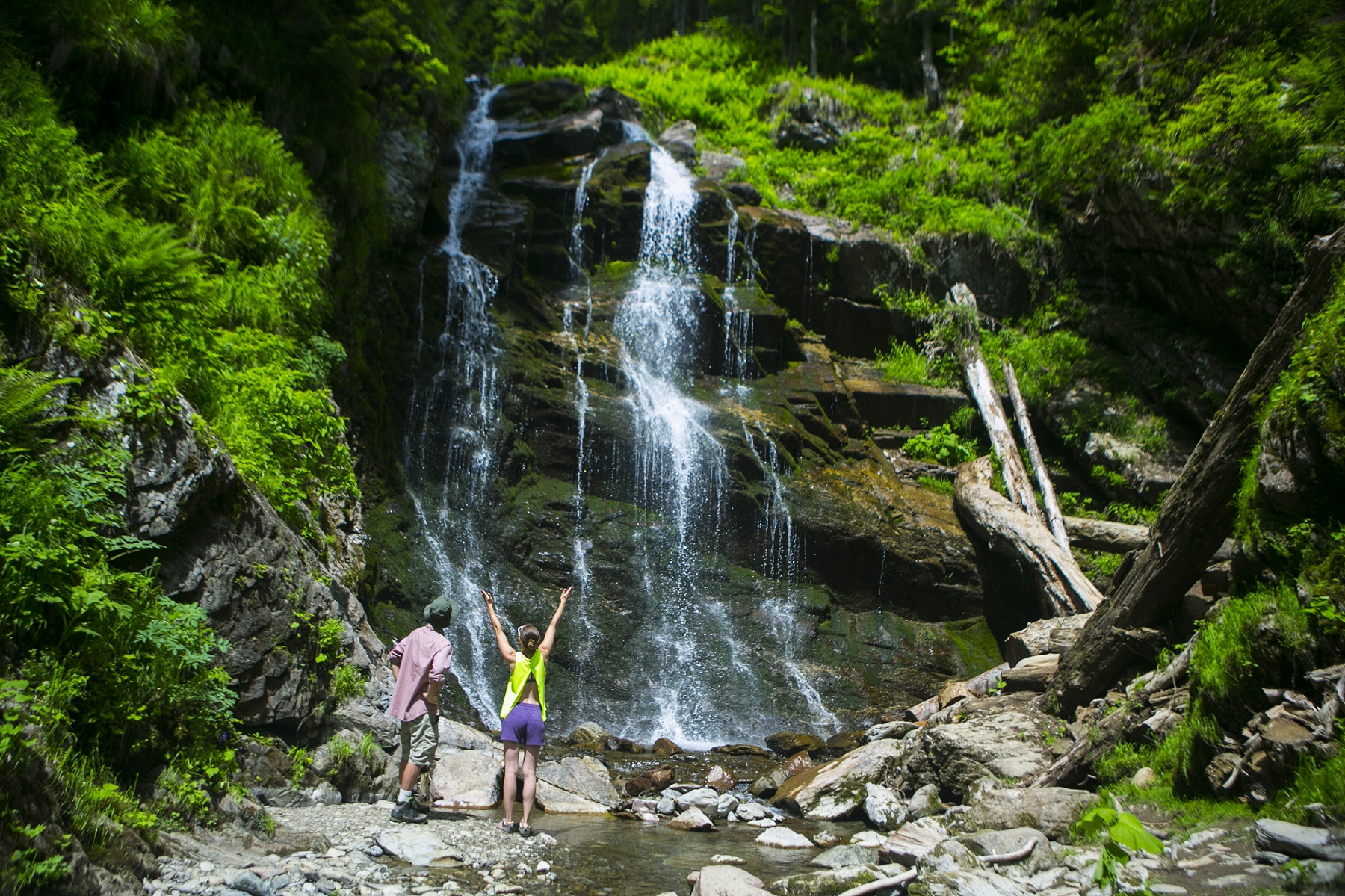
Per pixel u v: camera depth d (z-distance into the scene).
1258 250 15.59
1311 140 15.25
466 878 5.51
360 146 14.51
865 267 20.91
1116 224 19.00
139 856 4.54
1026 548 14.51
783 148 25.55
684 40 33.69
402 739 6.58
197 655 5.51
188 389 7.79
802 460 17.02
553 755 10.02
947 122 25.75
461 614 12.05
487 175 20.34
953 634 15.27
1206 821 5.70
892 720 12.30
